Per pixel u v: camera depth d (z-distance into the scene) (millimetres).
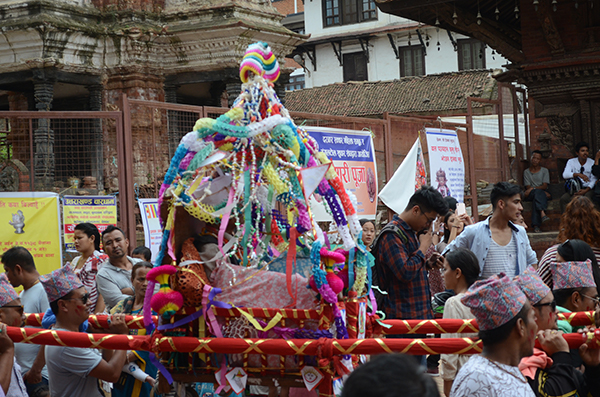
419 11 13938
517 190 5855
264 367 3578
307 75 38406
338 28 37031
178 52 19344
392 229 5137
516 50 14305
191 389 3998
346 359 3609
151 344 3590
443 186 11141
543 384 3297
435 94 28969
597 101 13625
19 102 21375
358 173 9352
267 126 3547
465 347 3318
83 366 4176
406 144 11016
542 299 3330
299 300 3582
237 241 3631
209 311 3541
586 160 13070
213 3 19250
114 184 13234
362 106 30219
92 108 19109
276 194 3883
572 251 4469
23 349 5160
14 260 5398
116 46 18938
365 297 3945
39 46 17844
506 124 19750
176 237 3766
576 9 13406
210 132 3539
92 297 6250
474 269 4766
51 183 11078
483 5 14000
